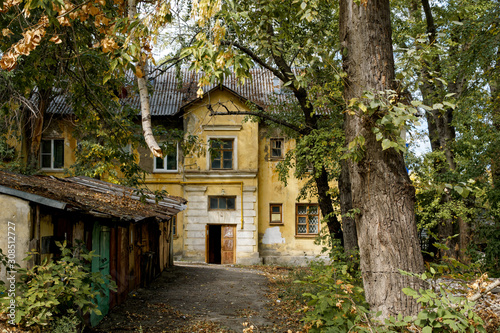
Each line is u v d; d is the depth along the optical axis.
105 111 9.02
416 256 4.48
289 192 22.73
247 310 9.77
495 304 4.21
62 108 20.89
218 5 4.65
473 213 12.99
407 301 4.32
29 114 15.09
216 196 22.42
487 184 12.07
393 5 13.39
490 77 11.89
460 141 13.96
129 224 10.43
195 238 22.08
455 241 13.91
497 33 10.80
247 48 10.81
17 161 14.52
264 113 12.94
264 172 22.83
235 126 22.20
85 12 5.62
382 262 4.46
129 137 8.72
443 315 3.43
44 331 5.32
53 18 5.28
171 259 18.12
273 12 7.04
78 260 5.88
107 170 16.50
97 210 7.32
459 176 12.09
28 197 6.00
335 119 11.84
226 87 21.58
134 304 9.71
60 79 9.15
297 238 22.53
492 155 12.07
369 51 4.78
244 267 20.23
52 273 5.50
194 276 15.20
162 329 7.69
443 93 11.95
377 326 3.85
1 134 13.88
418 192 12.70
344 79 5.04
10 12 6.98
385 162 4.58
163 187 22.16
